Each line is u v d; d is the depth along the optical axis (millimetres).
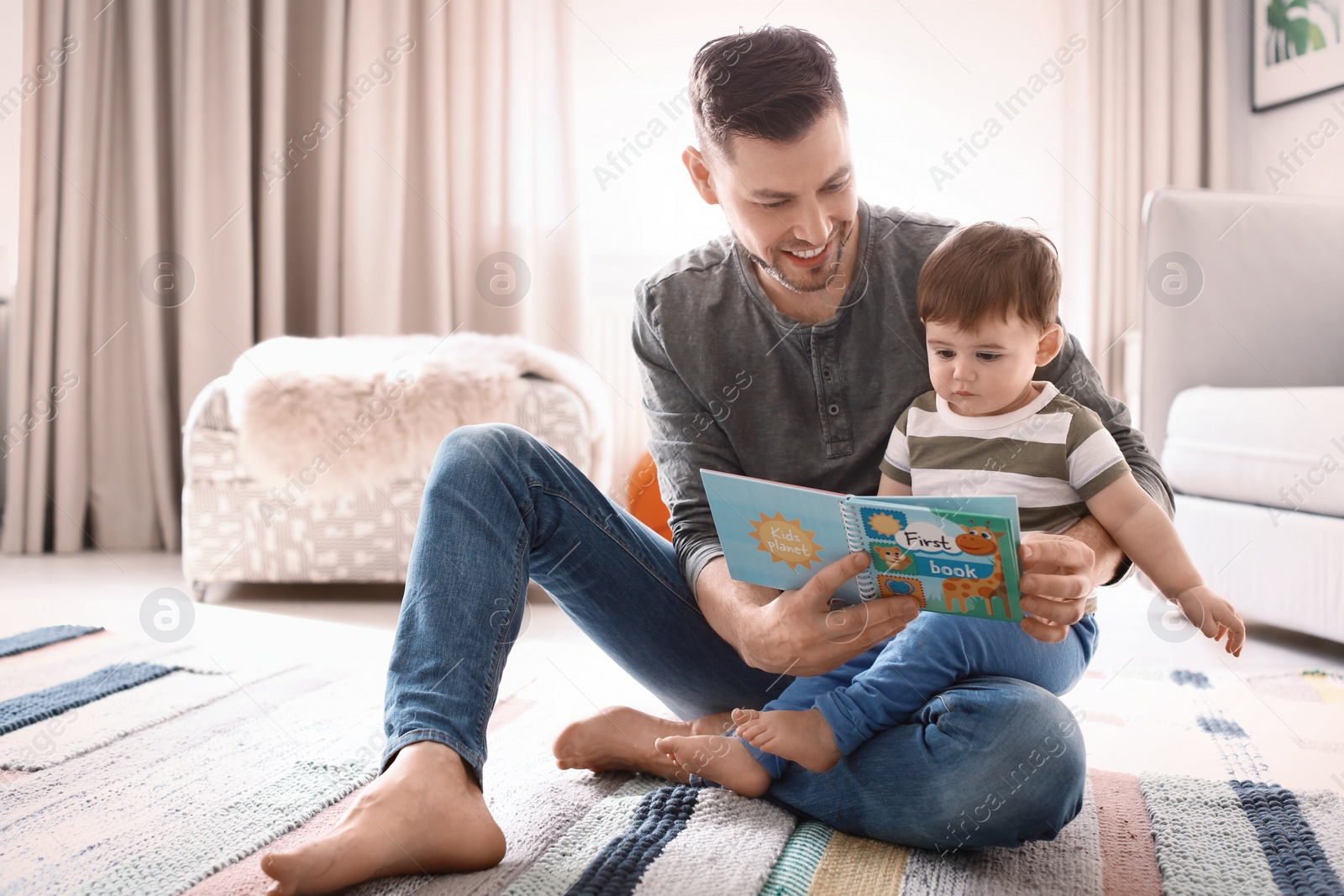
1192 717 1247
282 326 3041
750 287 993
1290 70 3029
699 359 1008
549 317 3254
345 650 1667
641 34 3287
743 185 887
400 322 3146
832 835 841
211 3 2951
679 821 845
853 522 747
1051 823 765
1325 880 737
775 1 3260
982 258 930
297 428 2115
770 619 801
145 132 2912
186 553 2164
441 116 3162
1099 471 908
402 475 2162
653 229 3344
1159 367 2188
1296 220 2219
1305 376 2209
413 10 3176
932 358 970
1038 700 764
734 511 794
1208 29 3299
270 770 1003
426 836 713
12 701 1245
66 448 2877
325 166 3080
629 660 978
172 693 1311
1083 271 3260
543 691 1350
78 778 978
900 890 736
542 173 3238
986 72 3266
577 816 878
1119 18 3238
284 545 2154
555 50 3211
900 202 3289
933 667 813
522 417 2205
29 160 2818
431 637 780
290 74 3119
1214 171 3270
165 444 2943
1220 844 817
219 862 780
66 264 2861
